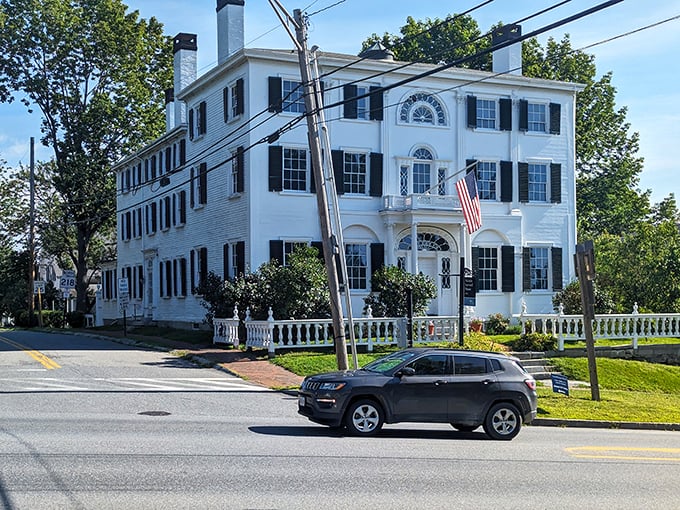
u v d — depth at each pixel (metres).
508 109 38.16
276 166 33.94
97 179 53.91
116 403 18.39
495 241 37.47
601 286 36.34
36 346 33.34
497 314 35.66
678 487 11.37
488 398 15.67
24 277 65.25
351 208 35.03
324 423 15.23
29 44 51.31
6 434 13.80
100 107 51.72
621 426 18.97
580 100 54.16
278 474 11.20
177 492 9.95
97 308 54.22
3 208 63.41
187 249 41.47
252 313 30.11
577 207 55.25
